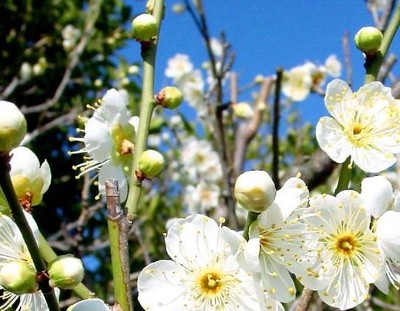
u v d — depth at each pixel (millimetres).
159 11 145
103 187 136
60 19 603
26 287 103
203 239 120
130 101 410
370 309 238
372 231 127
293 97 339
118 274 113
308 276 121
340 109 142
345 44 240
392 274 128
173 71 453
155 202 379
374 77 145
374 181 126
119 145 136
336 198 125
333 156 137
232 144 348
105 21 571
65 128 556
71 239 243
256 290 117
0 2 586
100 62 566
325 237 126
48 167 126
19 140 88
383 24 222
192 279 119
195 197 438
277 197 118
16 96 554
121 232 114
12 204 91
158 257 358
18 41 574
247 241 118
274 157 235
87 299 107
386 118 142
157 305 117
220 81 290
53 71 568
